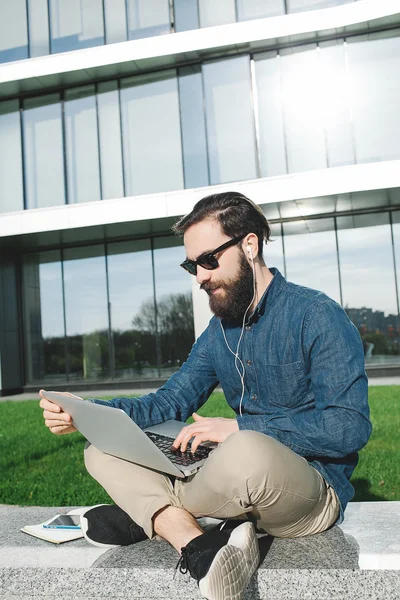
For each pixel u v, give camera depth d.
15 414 9.96
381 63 13.98
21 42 15.85
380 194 13.46
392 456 4.95
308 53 14.32
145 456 1.88
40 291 16.94
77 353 16.55
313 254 15.09
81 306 16.58
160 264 15.98
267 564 1.86
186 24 14.92
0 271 16.69
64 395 2.07
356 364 1.93
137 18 15.23
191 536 1.82
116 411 1.76
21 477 5.08
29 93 16.00
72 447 6.35
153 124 15.20
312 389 2.08
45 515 2.72
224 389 2.31
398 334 14.54
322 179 13.27
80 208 14.70
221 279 2.07
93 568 1.98
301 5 14.41
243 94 14.58
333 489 2.02
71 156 15.77
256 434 1.79
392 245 14.67
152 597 1.91
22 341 17.00
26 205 15.99
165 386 2.45
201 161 14.80
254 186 13.63
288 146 14.31
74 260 16.67
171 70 15.12
